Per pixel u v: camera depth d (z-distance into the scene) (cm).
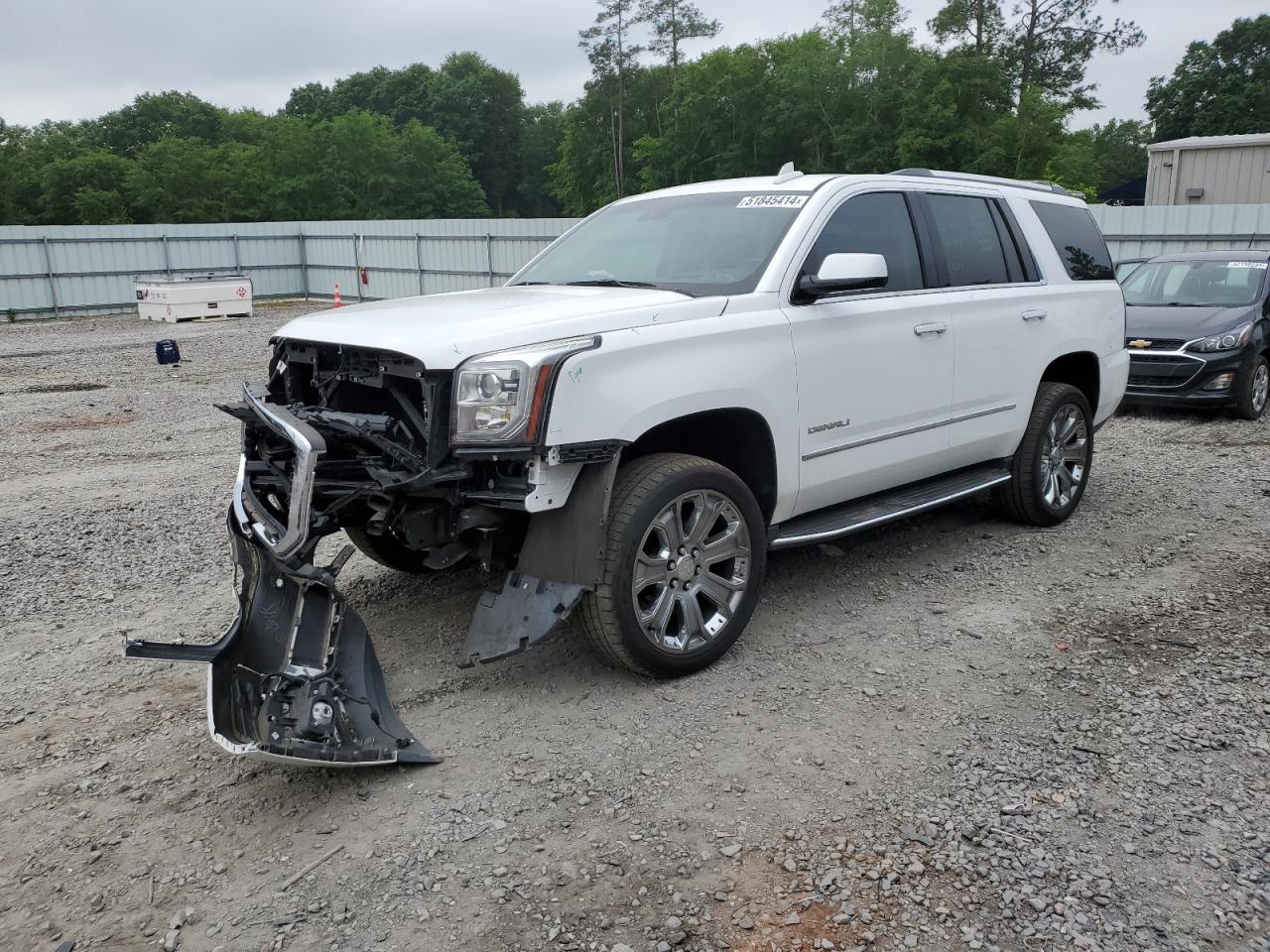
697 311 409
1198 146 2727
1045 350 590
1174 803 321
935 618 479
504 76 9712
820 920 270
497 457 349
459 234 3000
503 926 270
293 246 3494
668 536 393
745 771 343
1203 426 1009
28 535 655
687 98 5359
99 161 6938
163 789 344
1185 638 450
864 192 495
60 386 1453
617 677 416
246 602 358
